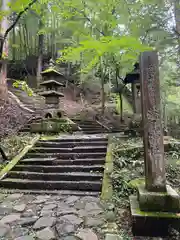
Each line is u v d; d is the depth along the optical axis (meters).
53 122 7.29
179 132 9.23
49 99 7.97
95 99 15.39
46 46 17.22
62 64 16.73
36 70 17.17
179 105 10.39
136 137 6.15
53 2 2.99
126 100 13.46
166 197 2.36
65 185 3.93
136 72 6.31
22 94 13.19
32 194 3.70
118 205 3.10
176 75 6.18
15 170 4.60
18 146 5.73
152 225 2.26
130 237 2.26
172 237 2.22
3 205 3.18
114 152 4.72
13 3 2.68
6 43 8.91
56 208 3.04
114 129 9.60
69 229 2.44
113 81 10.72
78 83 16.62
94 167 4.39
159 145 2.50
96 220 2.65
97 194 3.57
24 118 9.16
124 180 3.64
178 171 3.96
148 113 2.54
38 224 2.57
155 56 2.57
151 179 2.48
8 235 2.34
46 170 4.50
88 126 9.88
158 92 2.55
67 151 5.30
